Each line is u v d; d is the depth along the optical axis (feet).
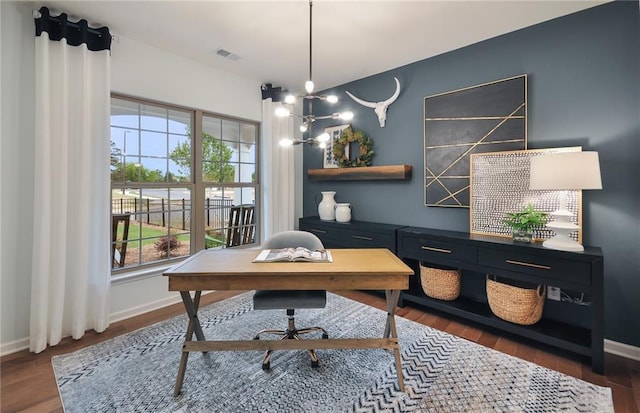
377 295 10.93
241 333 8.02
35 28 7.33
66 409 5.29
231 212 12.45
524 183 8.29
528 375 6.23
